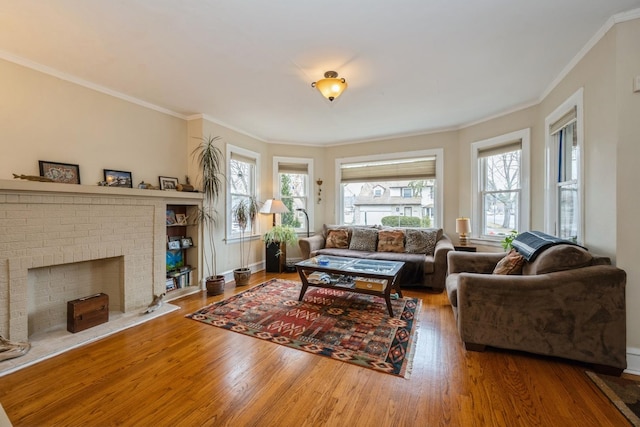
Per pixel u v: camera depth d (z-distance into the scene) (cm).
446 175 453
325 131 469
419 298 345
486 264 288
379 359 203
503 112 373
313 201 547
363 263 336
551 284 194
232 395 165
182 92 312
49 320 252
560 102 274
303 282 327
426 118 403
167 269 358
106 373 187
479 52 233
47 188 225
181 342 231
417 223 489
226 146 424
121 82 287
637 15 183
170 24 195
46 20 190
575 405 155
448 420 145
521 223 356
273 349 218
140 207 304
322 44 220
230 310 301
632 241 187
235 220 444
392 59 243
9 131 237
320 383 176
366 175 521
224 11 181
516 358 204
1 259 209
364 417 147
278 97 326
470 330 214
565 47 227
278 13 183
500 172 388
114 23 194
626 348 184
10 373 186
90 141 288
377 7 178
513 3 176
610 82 197
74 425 143
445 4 176
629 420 143
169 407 155
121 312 289
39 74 252
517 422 143
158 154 354
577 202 255
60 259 240
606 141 202
